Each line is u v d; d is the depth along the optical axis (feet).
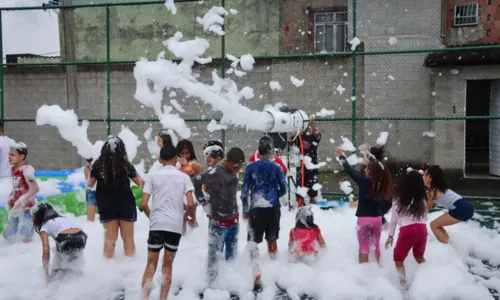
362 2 43.98
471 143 53.21
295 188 27.35
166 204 15.49
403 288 16.39
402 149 42.88
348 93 44.24
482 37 44.42
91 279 16.71
